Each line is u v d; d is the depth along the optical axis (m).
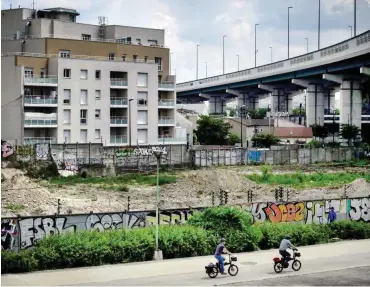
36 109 101.69
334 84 180.38
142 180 84.56
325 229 48.09
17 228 40.00
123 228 41.75
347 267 38.16
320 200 52.41
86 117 105.19
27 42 110.81
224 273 35.31
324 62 152.62
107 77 107.25
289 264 38.47
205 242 41.41
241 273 35.91
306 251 43.28
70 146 90.19
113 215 44.06
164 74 121.12
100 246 38.09
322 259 40.62
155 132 113.12
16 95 99.06
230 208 45.25
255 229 44.59
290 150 118.06
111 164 92.88
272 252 42.66
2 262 35.00
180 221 46.25
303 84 177.62
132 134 110.56
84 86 104.81
